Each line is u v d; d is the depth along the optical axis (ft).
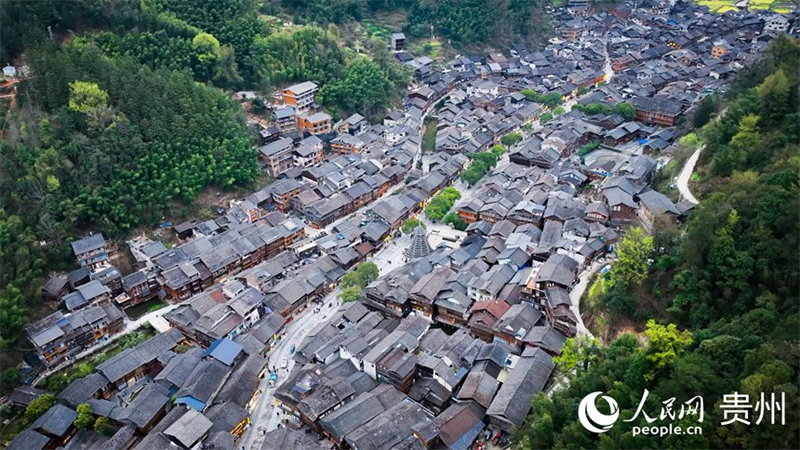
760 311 205.57
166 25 483.10
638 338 251.60
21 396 264.72
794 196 230.27
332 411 244.63
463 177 447.01
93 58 401.70
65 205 339.98
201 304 306.76
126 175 366.84
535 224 376.89
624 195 356.79
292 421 253.44
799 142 284.82
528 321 281.33
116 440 233.76
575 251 318.65
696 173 353.92
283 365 286.25
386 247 383.04
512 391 240.12
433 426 229.04
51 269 327.88
